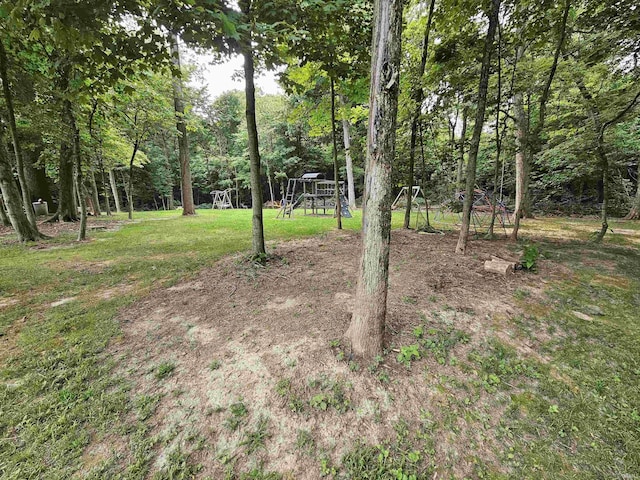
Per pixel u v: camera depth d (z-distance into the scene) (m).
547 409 1.74
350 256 4.89
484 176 15.30
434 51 5.71
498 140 6.30
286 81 4.34
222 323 2.62
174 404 1.70
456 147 6.92
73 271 4.07
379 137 1.85
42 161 10.58
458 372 2.02
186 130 13.01
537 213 13.27
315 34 4.00
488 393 1.85
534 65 5.91
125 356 2.13
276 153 20.55
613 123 5.60
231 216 12.77
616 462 1.42
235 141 23.16
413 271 4.03
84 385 1.82
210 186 27.31
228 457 1.40
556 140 6.26
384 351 2.14
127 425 1.55
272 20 3.28
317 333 2.42
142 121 10.50
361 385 1.85
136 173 23.45
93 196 14.20
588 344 2.38
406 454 1.43
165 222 10.27
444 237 6.81
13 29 2.96
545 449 1.49
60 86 3.37
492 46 4.47
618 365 2.13
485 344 2.36
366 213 2.01
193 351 2.20
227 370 1.99
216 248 5.52
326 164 22.78
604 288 3.48
